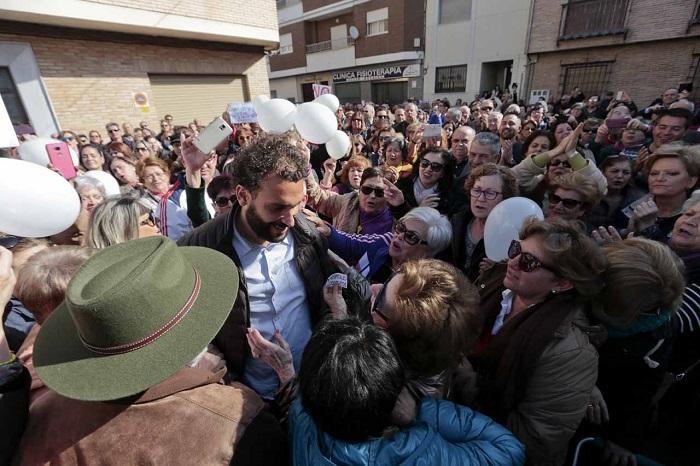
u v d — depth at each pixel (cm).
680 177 177
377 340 68
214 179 213
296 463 70
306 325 133
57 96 618
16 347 128
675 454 135
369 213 212
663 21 941
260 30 813
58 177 157
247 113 430
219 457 63
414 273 89
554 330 94
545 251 98
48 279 88
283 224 111
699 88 936
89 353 66
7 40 555
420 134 404
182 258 77
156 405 66
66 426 65
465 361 118
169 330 67
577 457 116
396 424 72
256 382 125
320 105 269
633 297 96
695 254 141
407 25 1463
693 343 130
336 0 1644
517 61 1232
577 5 1059
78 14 557
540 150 271
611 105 688
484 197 177
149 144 548
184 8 679
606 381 114
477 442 77
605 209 235
